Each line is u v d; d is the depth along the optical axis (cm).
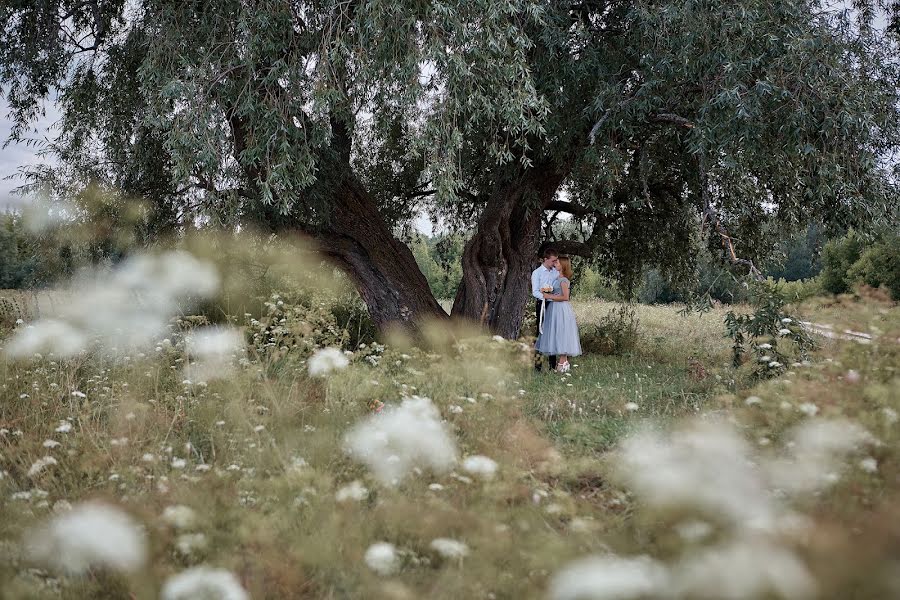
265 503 280
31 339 488
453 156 707
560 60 771
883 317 475
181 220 866
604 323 1180
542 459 354
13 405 477
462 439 385
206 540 246
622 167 805
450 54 653
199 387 503
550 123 786
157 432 419
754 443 324
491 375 469
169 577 224
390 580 231
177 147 669
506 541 236
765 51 701
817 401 352
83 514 237
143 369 545
